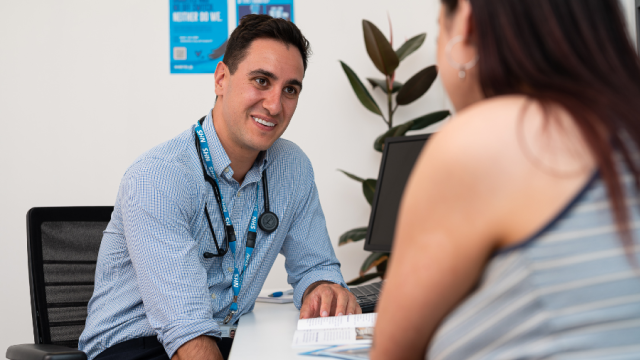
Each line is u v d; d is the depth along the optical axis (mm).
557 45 496
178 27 2664
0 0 2617
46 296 1430
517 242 464
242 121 1355
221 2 2672
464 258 491
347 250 2729
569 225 450
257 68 1329
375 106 2484
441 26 599
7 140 2604
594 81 484
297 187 1521
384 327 563
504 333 473
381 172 1749
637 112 464
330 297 1256
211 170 1365
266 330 1118
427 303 519
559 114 469
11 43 2617
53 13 2631
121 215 1330
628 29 515
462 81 585
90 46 2643
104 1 2650
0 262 2564
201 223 1317
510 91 525
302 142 2703
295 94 1422
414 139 1680
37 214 1482
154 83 2658
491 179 471
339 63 2707
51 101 2621
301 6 2703
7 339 2535
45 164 2611
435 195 498
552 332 446
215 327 1110
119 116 2643
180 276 1136
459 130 501
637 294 443
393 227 1665
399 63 2479
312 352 878
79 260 1521
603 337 441
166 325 1101
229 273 1361
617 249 443
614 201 440
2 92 2605
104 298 1337
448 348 515
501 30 519
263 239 1432
